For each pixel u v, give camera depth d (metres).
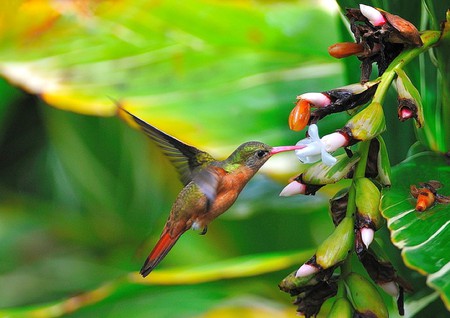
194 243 2.68
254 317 2.47
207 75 2.50
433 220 2.24
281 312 2.48
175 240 2.35
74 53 2.52
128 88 2.49
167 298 2.51
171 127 2.46
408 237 2.23
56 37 2.54
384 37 2.26
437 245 2.22
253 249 2.62
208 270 2.40
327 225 2.60
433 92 2.33
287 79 2.49
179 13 2.56
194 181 2.34
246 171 2.34
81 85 2.49
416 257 2.22
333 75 2.49
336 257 2.23
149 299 2.52
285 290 2.24
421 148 2.34
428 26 2.33
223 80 2.50
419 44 2.25
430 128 2.33
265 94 2.48
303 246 2.61
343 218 2.24
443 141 2.33
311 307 2.24
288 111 2.47
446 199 2.25
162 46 2.53
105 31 2.54
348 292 2.23
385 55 2.26
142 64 2.52
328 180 2.24
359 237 2.23
